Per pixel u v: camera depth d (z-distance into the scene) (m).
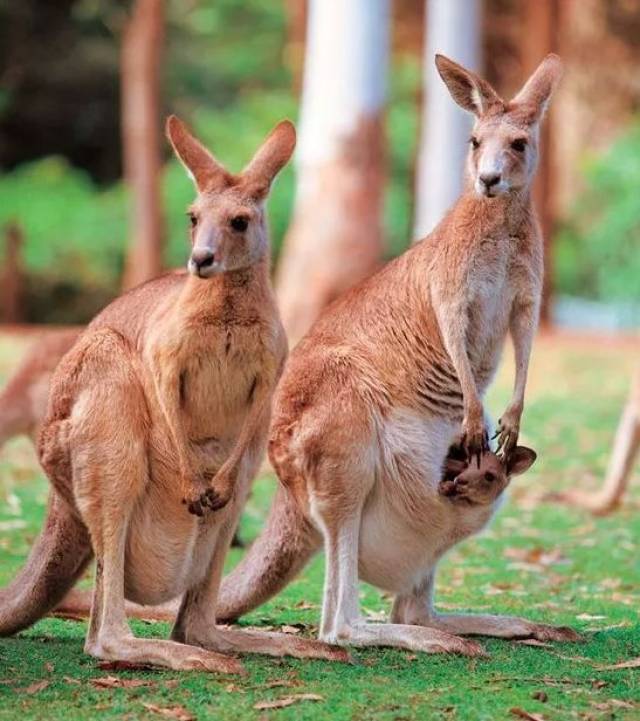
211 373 9.39
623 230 43.03
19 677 9.05
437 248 10.85
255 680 9.07
